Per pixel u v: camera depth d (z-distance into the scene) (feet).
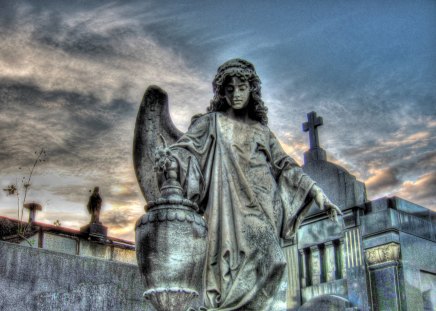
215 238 21.54
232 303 20.75
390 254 34.63
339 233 37.17
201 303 20.93
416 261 35.40
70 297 24.76
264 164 23.16
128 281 26.37
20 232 43.29
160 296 17.54
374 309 34.37
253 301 20.94
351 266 35.99
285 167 23.76
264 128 23.98
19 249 24.22
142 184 23.48
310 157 41.34
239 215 21.76
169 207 18.28
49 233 47.06
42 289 24.23
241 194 22.21
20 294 23.68
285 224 23.13
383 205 36.01
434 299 35.50
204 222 18.63
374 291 34.68
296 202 23.30
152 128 23.85
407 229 35.78
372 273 35.09
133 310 26.03
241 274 21.09
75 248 48.24
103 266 26.00
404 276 34.32
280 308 21.47
